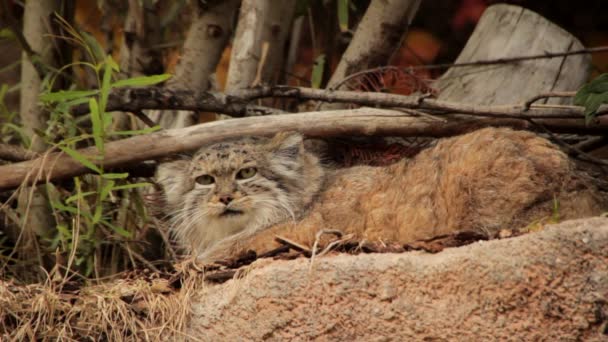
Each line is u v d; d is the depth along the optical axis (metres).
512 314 7.00
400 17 11.58
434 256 7.34
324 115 10.52
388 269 7.41
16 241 10.87
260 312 7.82
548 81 11.64
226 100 10.84
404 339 7.38
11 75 14.76
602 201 9.09
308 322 7.64
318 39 13.34
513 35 11.91
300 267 7.70
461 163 9.31
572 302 6.79
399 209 9.57
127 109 10.72
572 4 17.67
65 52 11.84
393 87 11.77
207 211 10.25
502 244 7.07
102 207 10.49
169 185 10.70
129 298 8.42
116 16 13.95
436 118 10.36
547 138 10.48
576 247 6.79
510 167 9.10
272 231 9.97
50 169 10.09
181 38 14.38
